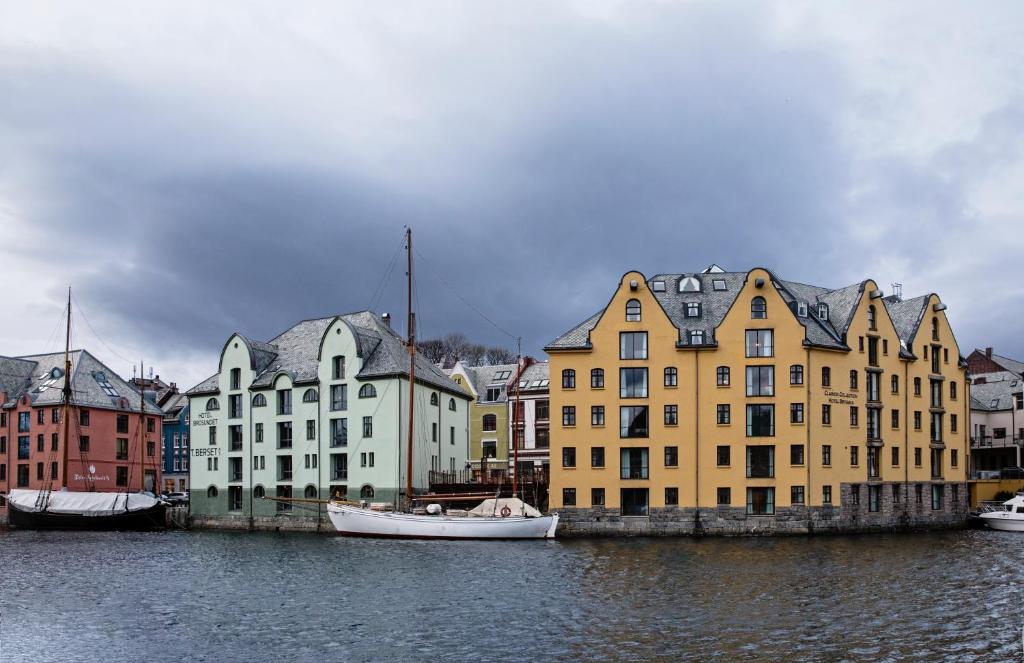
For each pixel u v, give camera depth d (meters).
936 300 83.56
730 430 71.69
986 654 28.75
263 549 63.69
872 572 46.72
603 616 35.03
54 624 35.25
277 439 87.69
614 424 72.88
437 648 30.42
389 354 85.38
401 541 69.00
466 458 98.69
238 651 30.50
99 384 111.06
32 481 105.31
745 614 35.03
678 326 74.00
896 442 77.75
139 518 90.06
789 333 72.06
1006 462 107.81
